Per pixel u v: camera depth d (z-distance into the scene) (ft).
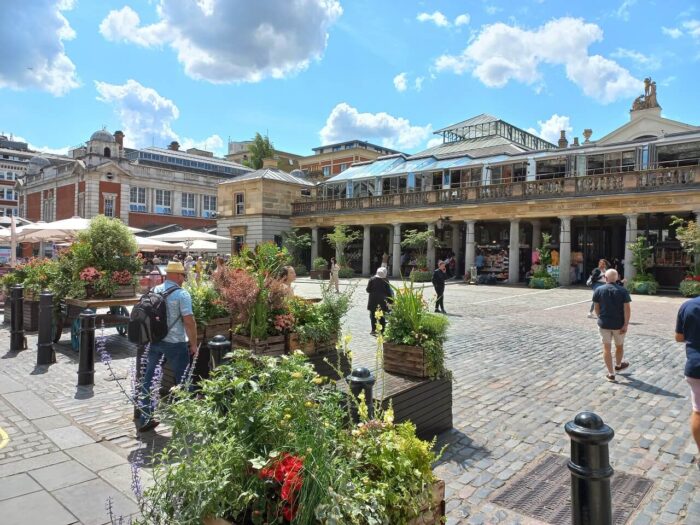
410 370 16.84
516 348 31.53
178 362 17.57
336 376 20.63
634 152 86.89
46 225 53.16
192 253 136.56
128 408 19.36
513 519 11.60
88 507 11.75
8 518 11.21
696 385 13.74
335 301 22.40
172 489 7.55
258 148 213.46
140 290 37.40
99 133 172.35
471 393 21.66
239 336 20.25
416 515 7.77
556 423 18.04
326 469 7.05
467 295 69.41
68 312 31.81
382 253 128.98
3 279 41.52
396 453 8.13
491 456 15.15
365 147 240.53
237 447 7.55
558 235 102.32
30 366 26.16
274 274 22.70
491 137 140.26
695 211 73.20
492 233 112.06
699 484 13.30
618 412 19.29
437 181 114.62
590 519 7.61
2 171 263.08
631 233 79.15
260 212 126.21
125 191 172.86
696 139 80.23
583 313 49.65
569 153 93.76
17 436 16.29
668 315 48.42
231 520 7.23
